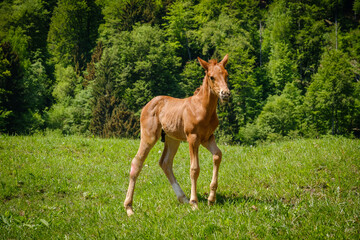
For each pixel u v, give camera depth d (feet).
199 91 17.04
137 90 175.94
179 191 18.26
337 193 16.89
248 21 238.48
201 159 31.45
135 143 37.86
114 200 21.20
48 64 234.99
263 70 219.41
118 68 191.01
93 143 36.63
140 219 15.51
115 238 13.42
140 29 202.39
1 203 21.63
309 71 214.48
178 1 241.55
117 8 247.50
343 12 306.14
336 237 11.44
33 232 15.57
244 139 164.25
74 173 27.55
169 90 188.75
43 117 178.81
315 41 213.05
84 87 216.33
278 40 227.81
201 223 13.56
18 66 160.35
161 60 186.50
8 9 234.17
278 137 158.71
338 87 159.33
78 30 247.91
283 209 14.06
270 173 21.25
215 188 16.56
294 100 186.91
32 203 21.39
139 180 26.58
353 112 164.35
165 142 19.36
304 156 23.25
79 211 18.69
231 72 197.26
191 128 16.67
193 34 224.12
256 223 12.95
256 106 193.67
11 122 151.84
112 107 173.06
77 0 244.42
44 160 29.86
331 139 28.45
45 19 246.27
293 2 243.19
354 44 221.87
